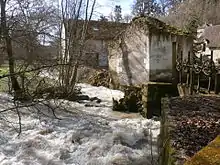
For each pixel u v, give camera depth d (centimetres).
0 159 738
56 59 729
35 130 955
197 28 3344
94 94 1764
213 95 818
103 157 761
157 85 1178
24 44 698
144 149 820
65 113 1195
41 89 800
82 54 1504
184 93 1015
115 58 1862
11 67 791
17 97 682
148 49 1372
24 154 773
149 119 1164
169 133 425
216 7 3762
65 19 1611
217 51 2552
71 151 805
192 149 349
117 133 922
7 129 950
